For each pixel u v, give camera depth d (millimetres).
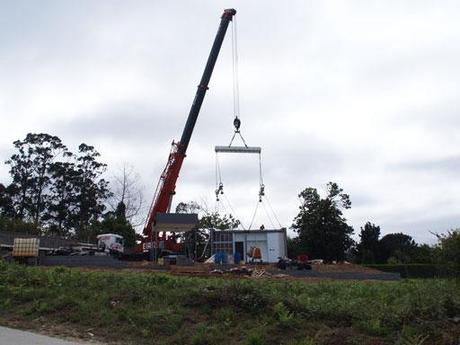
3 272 15188
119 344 9734
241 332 9820
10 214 79375
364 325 9516
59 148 84625
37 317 11562
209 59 36375
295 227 73062
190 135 36531
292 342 9047
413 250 71812
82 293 12984
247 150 34938
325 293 13547
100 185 85750
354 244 77500
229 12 36562
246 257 41000
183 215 35125
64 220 82875
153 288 12984
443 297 10344
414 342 8469
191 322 10641
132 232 62062
